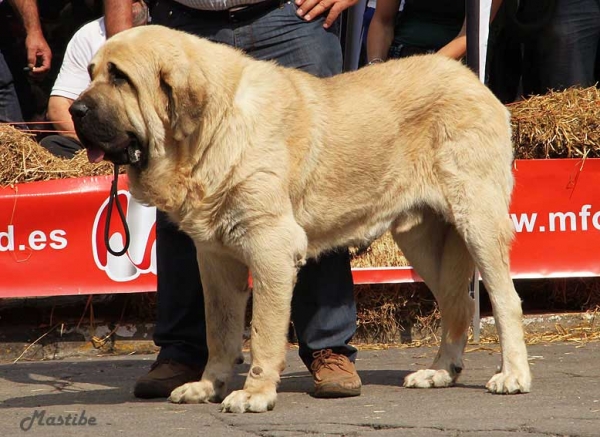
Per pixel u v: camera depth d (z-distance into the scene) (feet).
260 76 27.07
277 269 26.25
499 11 47.91
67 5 56.80
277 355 26.61
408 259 31.65
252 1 29.66
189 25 30.12
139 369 35.68
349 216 29.32
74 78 45.62
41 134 50.21
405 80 29.78
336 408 26.66
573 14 46.52
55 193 38.83
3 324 41.16
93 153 25.90
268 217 26.25
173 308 29.58
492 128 29.37
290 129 27.22
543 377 30.94
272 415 25.67
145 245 39.37
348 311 29.68
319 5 30.17
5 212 38.58
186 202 26.35
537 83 49.19
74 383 32.55
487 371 33.06
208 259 27.73
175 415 25.90
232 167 25.89
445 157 29.27
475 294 39.96
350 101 29.07
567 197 40.45
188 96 25.34
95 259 39.14
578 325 41.63
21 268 38.83
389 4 44.88
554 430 22.89
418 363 35.70
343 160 28.60
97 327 40.70
